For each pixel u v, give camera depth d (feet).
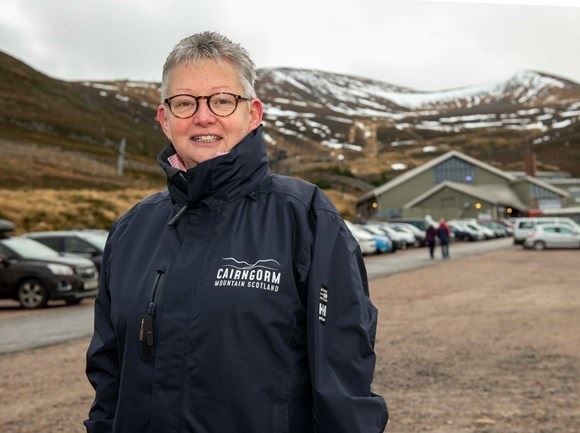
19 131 341.21
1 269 46.65
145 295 6.10
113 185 211.20
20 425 16.89
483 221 185.47
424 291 50.29
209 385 5.63
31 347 28.66
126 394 5.98
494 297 45.75
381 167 554.87
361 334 6.01
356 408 5.74
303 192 6.37
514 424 16.60
